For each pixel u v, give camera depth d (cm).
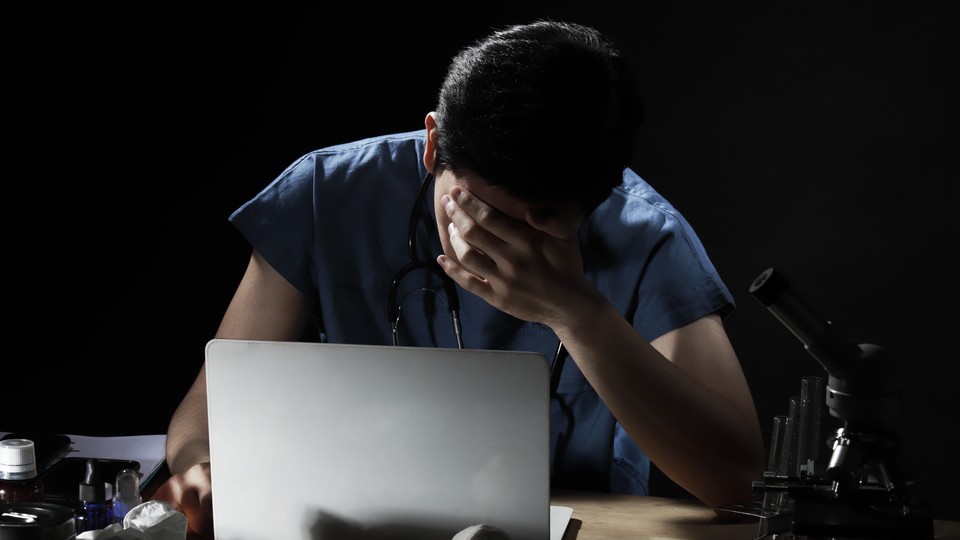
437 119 115
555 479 150
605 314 125
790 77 302
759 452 135
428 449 100
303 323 158
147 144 328
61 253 331
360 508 103
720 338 144
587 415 148
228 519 107
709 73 307
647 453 131
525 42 108
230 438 105
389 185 153
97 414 327
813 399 112
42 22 324
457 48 317
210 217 330
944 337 298
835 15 298
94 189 330
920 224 298
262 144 328
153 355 331
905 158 299
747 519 123
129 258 332
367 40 321
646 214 149
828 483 99
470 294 147
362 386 101
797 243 307
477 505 100
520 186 108
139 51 324
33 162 329
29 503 100
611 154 108
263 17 322
